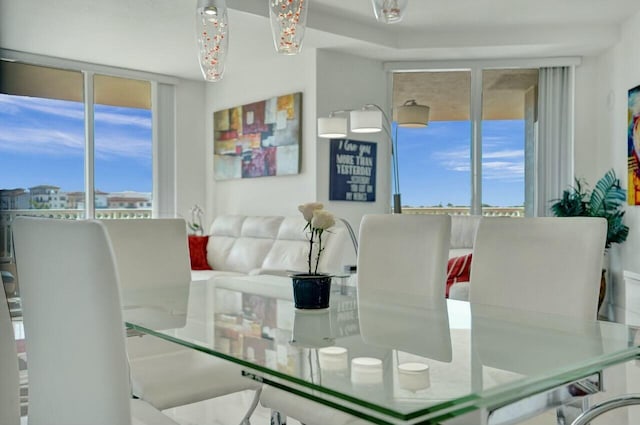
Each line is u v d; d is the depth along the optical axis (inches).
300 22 84.8
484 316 72.4
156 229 107.0
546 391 50.3
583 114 246.5
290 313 75.0
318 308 76.9
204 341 59.0
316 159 227.5
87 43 216.4
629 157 207.8
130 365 84.7
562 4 201.2
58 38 209.8
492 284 83.8
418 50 233.9
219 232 248.8
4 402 60.1
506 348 56.3
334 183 233.0
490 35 229.3
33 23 192.4
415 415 39.1
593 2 198.8
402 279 96.9
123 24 194.2
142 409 63.8
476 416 57.7
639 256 203.0
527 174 253.3
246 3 180.7
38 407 56.5
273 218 226.4
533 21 220.4
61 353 52.3
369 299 86.3
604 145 237.3
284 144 238.7
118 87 262.1
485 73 255.0
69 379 52.0
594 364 51.8
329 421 66.8
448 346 57.0
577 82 247.3
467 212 256.4
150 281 104.5
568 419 72.7
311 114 229.0
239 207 266.1
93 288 47.6
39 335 54.7
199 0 86.5
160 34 205.5
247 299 86.8
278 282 109.1
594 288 72.8
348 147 238.1
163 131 272.5
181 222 110.8
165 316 73.0
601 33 223.8
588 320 69.7
